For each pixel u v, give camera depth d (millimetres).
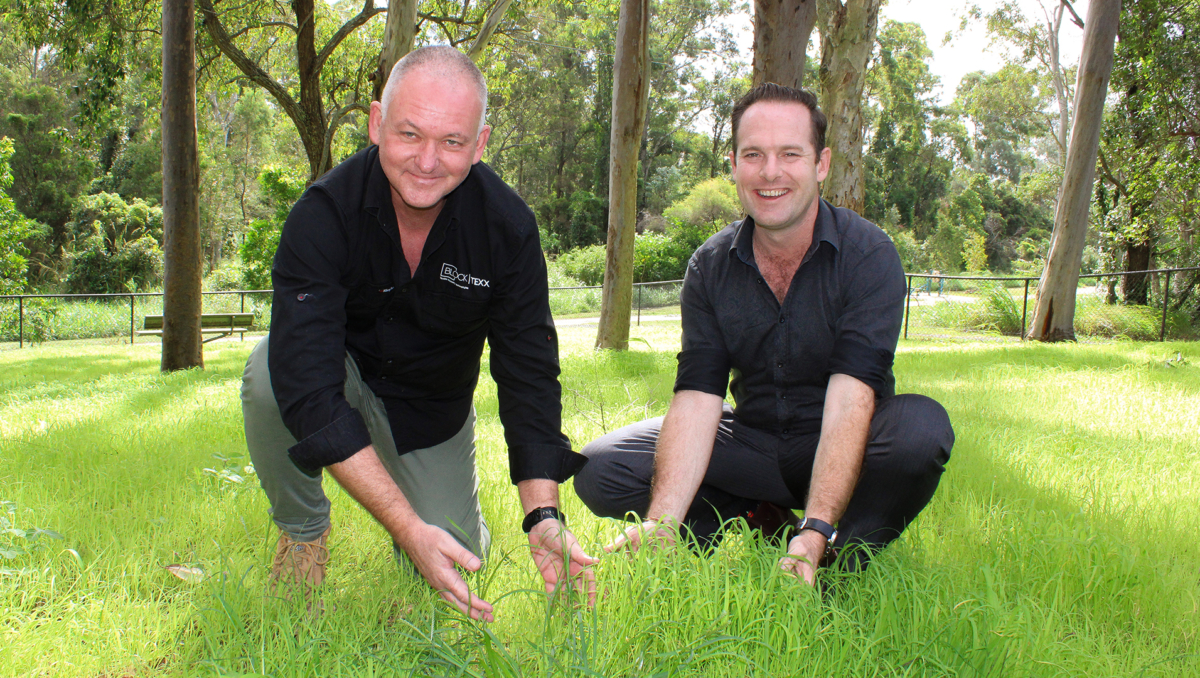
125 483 3152
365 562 2379
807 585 1783
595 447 2545
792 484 2559
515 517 2826
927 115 61750
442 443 2320
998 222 75438
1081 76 14945
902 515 2184
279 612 1810
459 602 1741
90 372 10133
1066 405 5430
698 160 58625
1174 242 21125
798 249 2363
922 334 18219
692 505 2627
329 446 1752
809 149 2229
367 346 2178
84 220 39250
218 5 17312
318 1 20125
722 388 2449
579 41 47781
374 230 1984
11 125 42281
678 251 37688
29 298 18719
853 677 1581
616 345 11406
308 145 16781
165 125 9938
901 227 62438
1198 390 6164
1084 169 15016
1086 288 34000
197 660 1741
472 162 1902
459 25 18312
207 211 49000
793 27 7742
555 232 51844
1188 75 19141
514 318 2107
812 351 2381
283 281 1890
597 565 1912
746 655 1635
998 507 2795
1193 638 1877
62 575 2207
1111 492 3156
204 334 19625
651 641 1734
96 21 15328
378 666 1560
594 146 54000
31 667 1712
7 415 5465
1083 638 1776
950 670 1563
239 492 2998
